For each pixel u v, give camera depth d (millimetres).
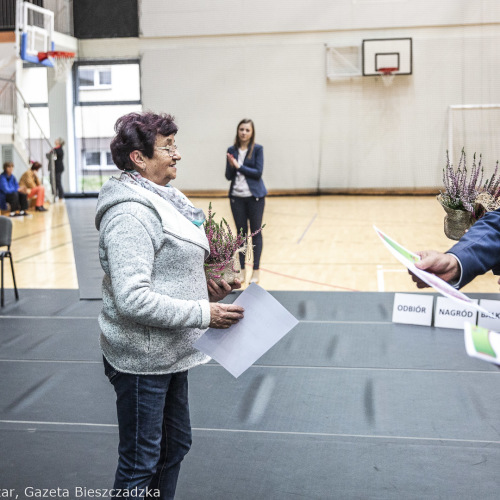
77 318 5102
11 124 14453
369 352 4105
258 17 15094
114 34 15273
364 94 15117
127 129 1884
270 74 15227
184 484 2523
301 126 15336
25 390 3572
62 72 14766
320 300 5527
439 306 4645
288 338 4426
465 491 2455
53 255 8273
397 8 14789
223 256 2117
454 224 3574
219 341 1896
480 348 843
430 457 2725
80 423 3121
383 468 2641
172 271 1839
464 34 14695
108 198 1818
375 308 5215
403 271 6918
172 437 2041
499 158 14820
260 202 6125
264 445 2854
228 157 5992
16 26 13117
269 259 7793
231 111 15383
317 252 8242
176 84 15352
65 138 15602
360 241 8992
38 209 13164
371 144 15234
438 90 14898
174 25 15219
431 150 15070
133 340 1828
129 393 1859
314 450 2801
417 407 3242
